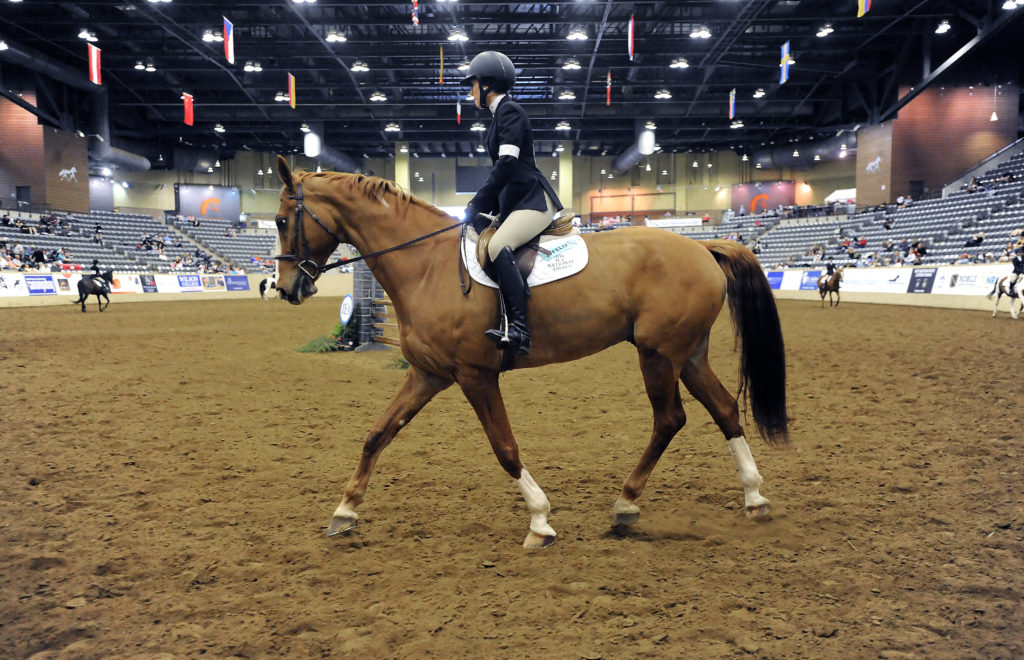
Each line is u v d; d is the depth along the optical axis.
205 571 3.15
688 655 2.35
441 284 3.48
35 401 7.38
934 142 34.75
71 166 37.28
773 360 3.83
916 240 27.05
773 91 39.59
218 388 8.39
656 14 27.52
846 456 4.98
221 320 19.66
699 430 5.95
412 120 42.75
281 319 20.23
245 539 3.57
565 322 3.47
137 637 2.55
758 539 3.48
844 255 32.00
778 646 2.40
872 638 2.45
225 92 39.69
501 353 3.45
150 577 3.10
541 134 48.66
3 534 3.61
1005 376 8.08
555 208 3.67
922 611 2.65
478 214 3.53
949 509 3.81
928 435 5.51
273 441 5.76
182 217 48.06
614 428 6.15
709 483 4.45
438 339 3.44
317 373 9.66
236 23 27.00
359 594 2.90
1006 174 31.09
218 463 5.06
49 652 2.45
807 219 43.06
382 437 3.66
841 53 32.97
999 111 34.03
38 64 31.39
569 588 2.90
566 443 5.63
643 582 2.96
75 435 5.89
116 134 43.09
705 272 3.64
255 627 2.61
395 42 28.94
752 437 5.68
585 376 9.24
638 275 3.58
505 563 3.21
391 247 3.67
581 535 3.58
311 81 36.75
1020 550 3.23
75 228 34.91
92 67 23.11
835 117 40.78
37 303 25.84
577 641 2.46
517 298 3.29
